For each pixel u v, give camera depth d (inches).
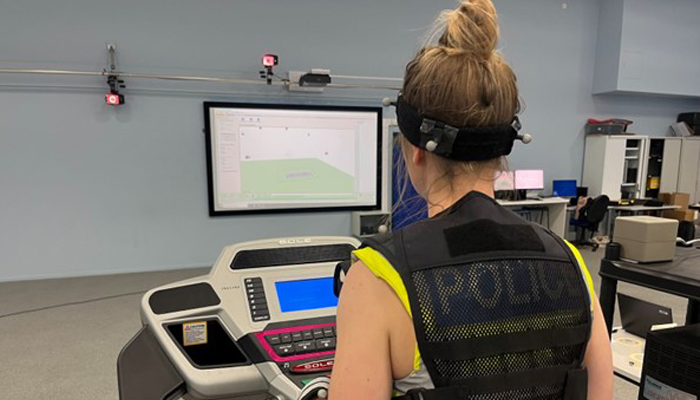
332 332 37.6
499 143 22.3
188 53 179.3
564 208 229.3
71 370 101.7
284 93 193.0
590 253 220.4
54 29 164.1
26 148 166.2
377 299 19.9
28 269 170.9
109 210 177.3
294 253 44.5
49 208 170.9
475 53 21.7
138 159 178.1
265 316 38.8
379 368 19.5
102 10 168.1
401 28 206.1
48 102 166.2
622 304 89.7
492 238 21.4
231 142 185.2
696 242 78.8
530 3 230.4
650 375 57.7
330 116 195.6
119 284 164.9
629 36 233.9
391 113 206.1
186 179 184.4
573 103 246.1
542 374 20.7
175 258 186.7
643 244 64.6
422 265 20.0
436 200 23.4
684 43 246.8
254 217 193.8
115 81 168.1
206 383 32.4
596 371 24.0
